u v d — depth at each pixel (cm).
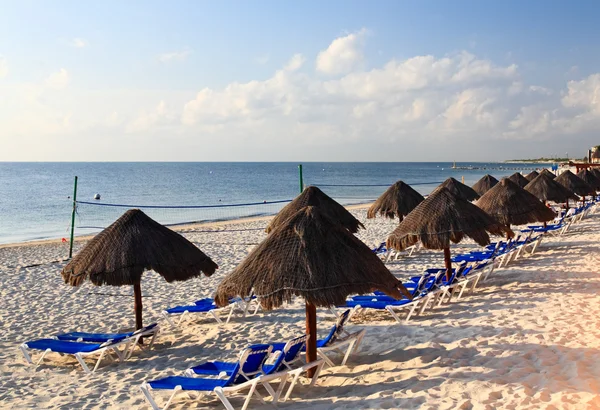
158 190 5394
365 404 482
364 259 540
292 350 540
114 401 552
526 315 720
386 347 647
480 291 910
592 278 928
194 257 745
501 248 1132
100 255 694
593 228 1670
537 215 1172
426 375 533
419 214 885
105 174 9888
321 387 547
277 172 11581
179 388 487
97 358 705
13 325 877
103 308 982
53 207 3616
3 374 651
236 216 3045
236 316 880
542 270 1031
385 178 8619
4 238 2228
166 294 1081
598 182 2448
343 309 810
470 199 1752
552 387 467
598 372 494
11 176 8931
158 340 778
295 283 507
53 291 1127
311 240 531
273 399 513
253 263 539
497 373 516
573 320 677
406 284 885
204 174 10175
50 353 733
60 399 563
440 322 729
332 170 13500
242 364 481
